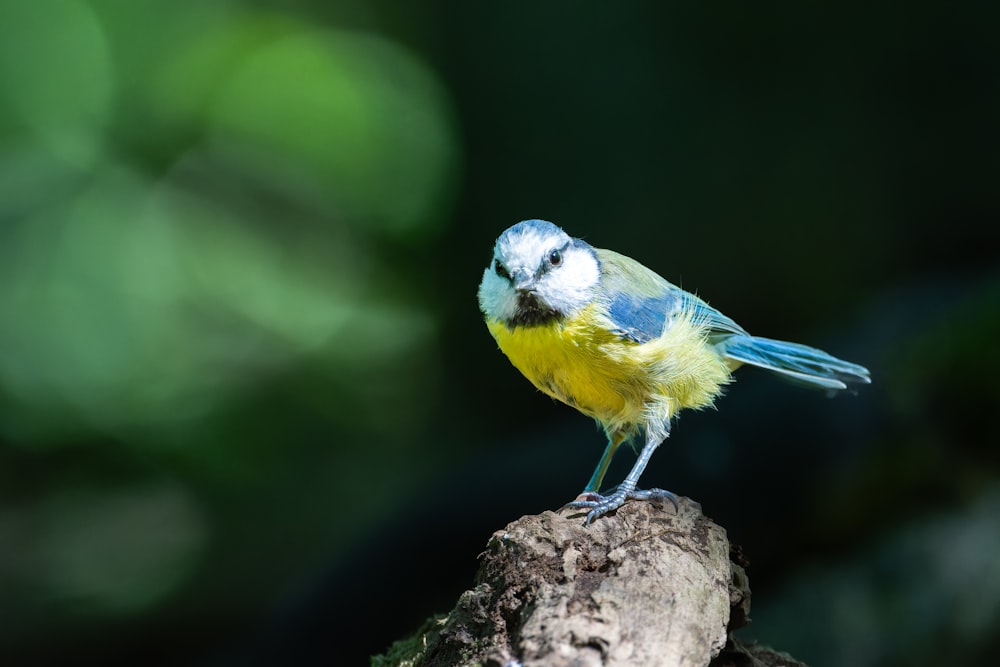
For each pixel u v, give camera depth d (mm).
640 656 4008
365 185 21031
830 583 9133
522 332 5637
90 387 18422
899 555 9023
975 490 9336
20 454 17656
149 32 20859
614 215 13039
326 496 17000
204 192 20828
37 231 19406
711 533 4680
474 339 15398
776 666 5137
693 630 4156
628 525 4645
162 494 17375
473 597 4480
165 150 20750
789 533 9633
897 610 8609
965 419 9477
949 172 11641
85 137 20234
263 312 20125
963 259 11719
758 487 9539
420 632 5355
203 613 13914
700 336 5895
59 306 18906
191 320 19688
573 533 4543
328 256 20953
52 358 18453
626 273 5891
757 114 12281
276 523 16297
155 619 13938
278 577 14672
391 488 16766
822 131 12023
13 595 14359
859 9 11695
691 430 9805
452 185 15500
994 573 8461
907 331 10344
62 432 17906
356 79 20922
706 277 12578
